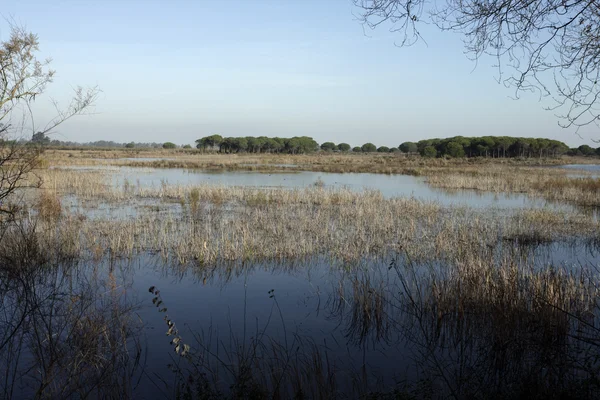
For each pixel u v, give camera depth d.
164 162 50.72
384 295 8.03
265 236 12.41
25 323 6.07
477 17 3.90
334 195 20.80
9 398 4.47
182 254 10.45
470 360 5.65
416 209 17.61
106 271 9.31
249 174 39.28
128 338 6.13
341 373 5.30
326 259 10.62
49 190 18.77
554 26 3.76
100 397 4.60
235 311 7.32
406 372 5.39
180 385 4.92
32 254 8.98
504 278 7.27
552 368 4.79
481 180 31.55
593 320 6.52
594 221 16.16
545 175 37.56
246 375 4.67
